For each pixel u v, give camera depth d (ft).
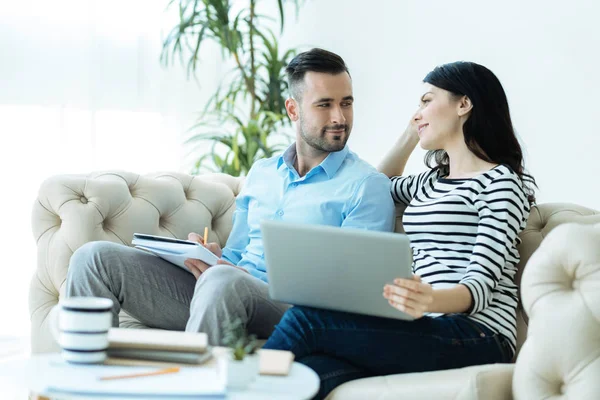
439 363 5.75
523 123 11.54
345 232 5.24
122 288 6.75
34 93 11.55
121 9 12.43
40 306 7.34
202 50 13.69
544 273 5.07
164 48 12.34
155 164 13.01
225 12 12.47
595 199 10.97
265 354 4.94
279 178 7.75
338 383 5.61
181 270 7.07
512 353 6.06
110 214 7.52
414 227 6.68
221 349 5.14
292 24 13.80
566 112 11.18
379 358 5.69
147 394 4.09
